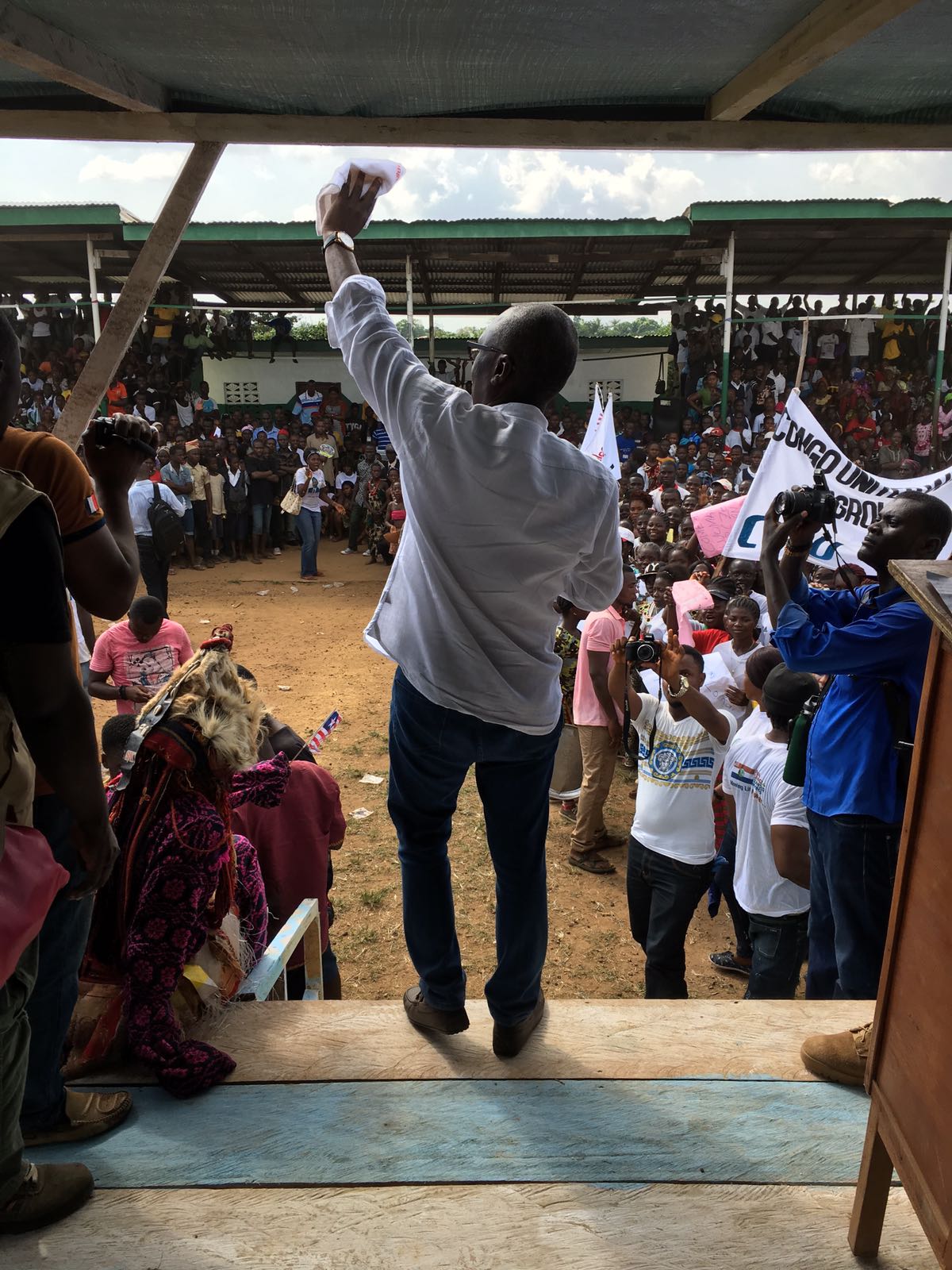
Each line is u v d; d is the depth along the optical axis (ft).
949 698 4.68
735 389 61.57
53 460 5.57
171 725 7.18
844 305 70.64
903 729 9.00
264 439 54.24
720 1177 6.15
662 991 13.53
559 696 6.53
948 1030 4.53
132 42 8.48
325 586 46.85
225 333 66.64
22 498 4.51
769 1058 7.36
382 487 53.31
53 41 8.05
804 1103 6.85
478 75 9.22
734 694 17.58
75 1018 7.35
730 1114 6.73
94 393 10.46
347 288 6.46
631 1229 5.75
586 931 17.19
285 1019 7.72
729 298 54.54
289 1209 5.88
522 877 6.74
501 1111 6.73
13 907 4.62
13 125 9.83
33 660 4.59
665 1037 7.58
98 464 6.45
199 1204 5.91
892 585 9.32
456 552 5.85
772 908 12.81
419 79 9.29
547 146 10.08
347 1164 6.23
